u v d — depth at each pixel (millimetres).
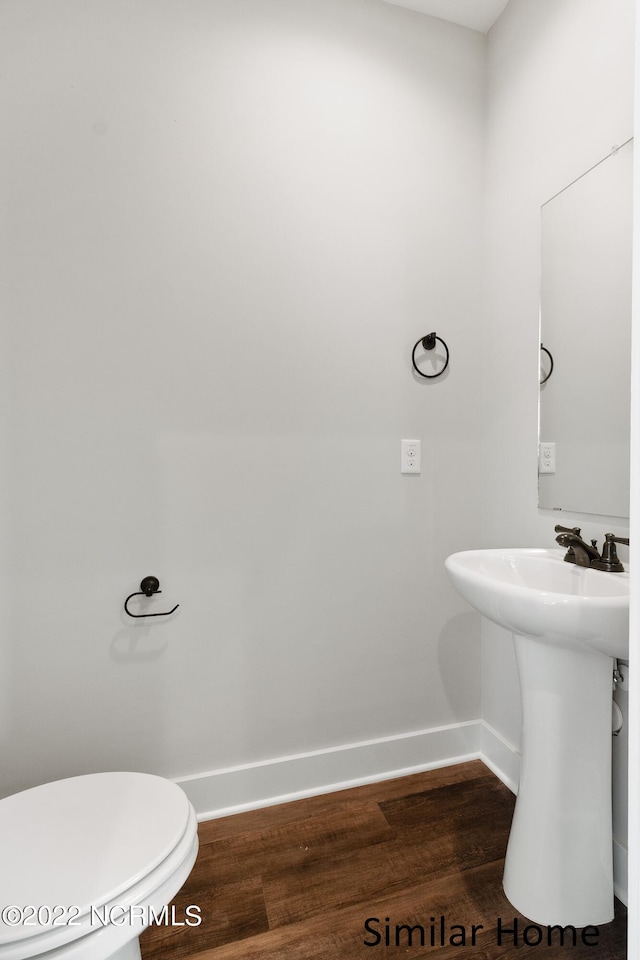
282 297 1586
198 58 1492
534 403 1572
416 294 1739
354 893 1240
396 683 1755
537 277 1551
